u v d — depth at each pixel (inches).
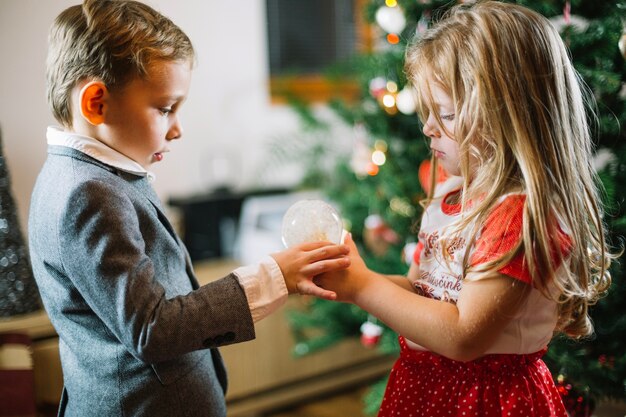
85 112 37.5
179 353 35.6
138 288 34.9
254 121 102.1
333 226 40.1
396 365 43.0
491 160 35.8
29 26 78.4
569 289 35.9
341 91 103.8
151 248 39.0
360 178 79.2
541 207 33.9
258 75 101.8
